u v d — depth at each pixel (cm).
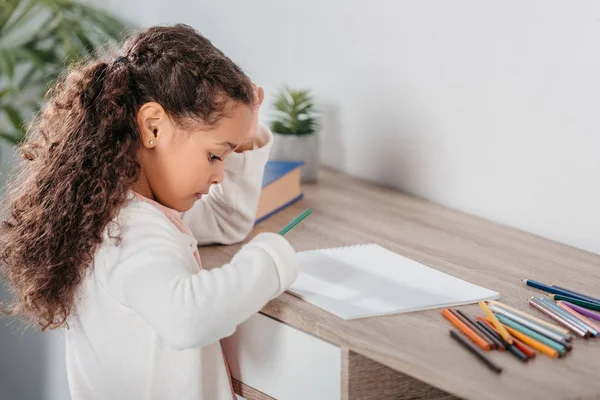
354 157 218
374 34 205
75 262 133
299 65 227
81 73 143
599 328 132
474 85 184
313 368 134
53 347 293
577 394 111
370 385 128
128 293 125
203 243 167
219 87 134
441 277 150
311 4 219
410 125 201
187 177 137
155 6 262
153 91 135
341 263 155
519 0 172
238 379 149
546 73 170
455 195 194
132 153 135
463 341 123
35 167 143
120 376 138
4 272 148
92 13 266
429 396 133
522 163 178
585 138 165
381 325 129
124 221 131
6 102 278
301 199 198
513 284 150
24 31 283
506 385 112
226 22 245
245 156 165
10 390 305
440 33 189
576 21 163
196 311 123
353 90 213
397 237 174
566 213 172
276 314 137
